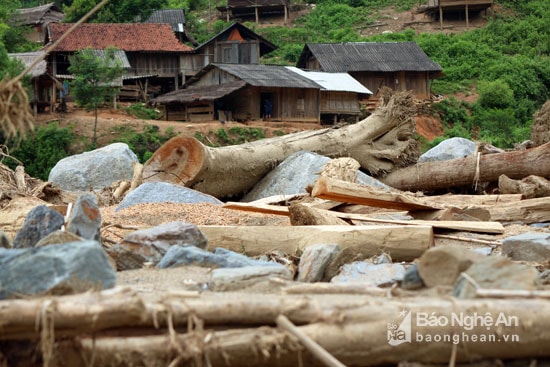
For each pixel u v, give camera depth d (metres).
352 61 70.06
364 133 24.16
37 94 59.00
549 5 96.81
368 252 11.44
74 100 63.09
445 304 6.68
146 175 22.00
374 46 72.31
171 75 72.31
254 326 6.71
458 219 14.66
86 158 27.48
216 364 6.50
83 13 87.88
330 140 23.94
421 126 64.62
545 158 21.20
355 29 93.19
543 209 15.73
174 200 18.97
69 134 54.16
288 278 8.38
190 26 93.62
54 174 27.16
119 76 61.41
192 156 21.64
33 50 74.38
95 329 6.40
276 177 22.98
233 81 61.91
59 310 6.30
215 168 22.05
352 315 6.61
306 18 97.88
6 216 15.44
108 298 6.47
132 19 85.75
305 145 23.86
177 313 6.56
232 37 73.75
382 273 9.80
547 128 24.09
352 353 6.55
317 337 6.52
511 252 11.69
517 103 72.81
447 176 22.72
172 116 62.34
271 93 62.66
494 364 6.67
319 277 10.47
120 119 59.09
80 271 7.07
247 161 22.77
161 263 9.69
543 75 78.88
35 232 9.93
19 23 80.94
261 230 12.16
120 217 15.70
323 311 6.63
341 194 14.41
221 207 16.44
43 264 7.05
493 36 88.00
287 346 6.48
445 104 68.56
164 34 72.75
